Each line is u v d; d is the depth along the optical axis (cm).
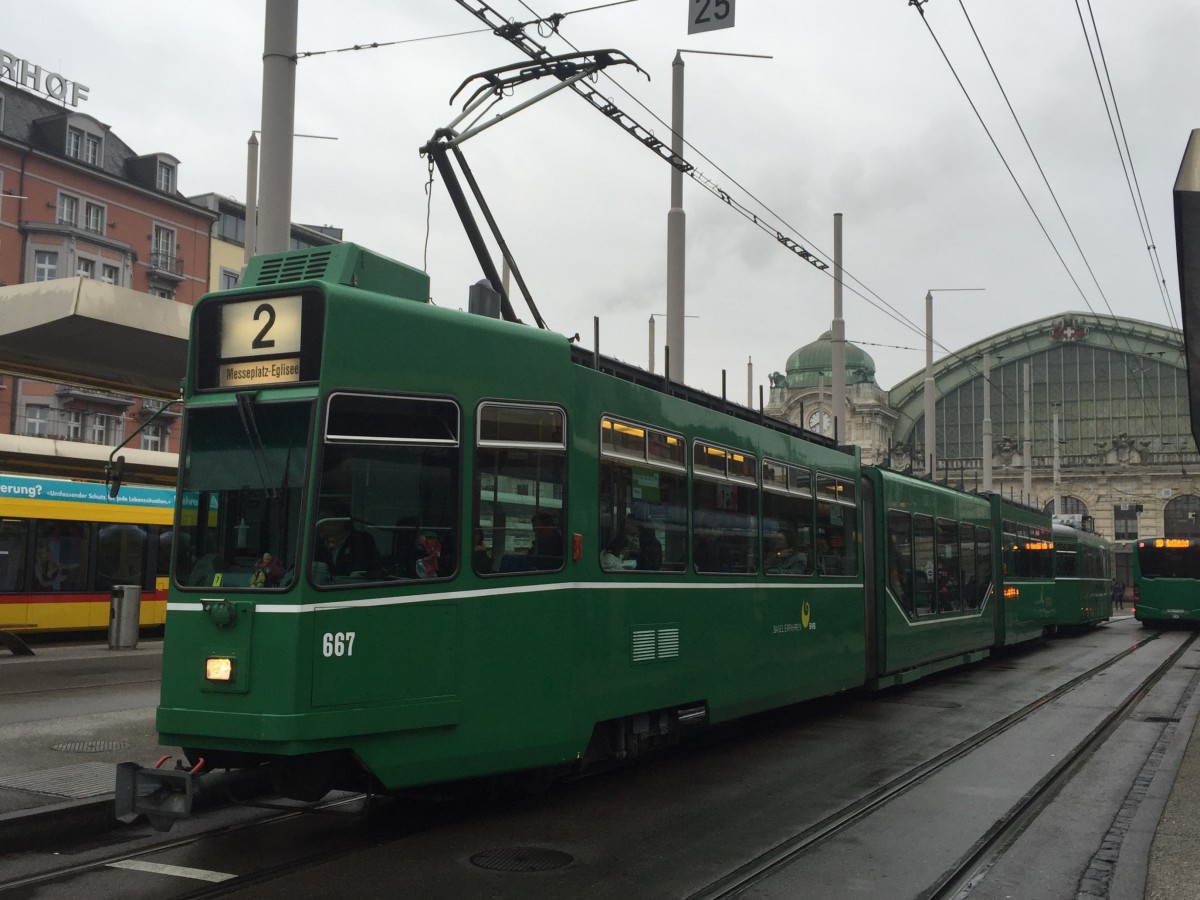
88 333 1540
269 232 1077
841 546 1426
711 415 1088
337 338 717
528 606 805
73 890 618
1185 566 3809
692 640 1016
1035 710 1503
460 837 753
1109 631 3859
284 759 702
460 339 786
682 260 1697
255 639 687
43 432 4559
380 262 805
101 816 745
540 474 830
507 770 788
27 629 2209
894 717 1416
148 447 4919
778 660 1202
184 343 1595
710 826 798
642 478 952
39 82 4766
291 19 1100
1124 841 766
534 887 639
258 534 705
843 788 945
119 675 1546
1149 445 7888
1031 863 724
